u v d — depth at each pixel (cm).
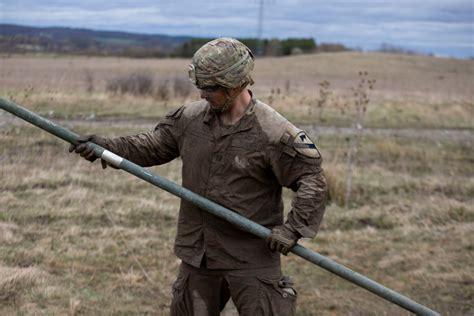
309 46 6531
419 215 759
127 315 468
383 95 2411
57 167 838
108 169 855
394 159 1101
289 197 807
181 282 318
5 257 541
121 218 670
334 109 1789
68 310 461
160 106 1608
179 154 321
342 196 809
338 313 502
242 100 297
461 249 654
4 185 736
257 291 305
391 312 505
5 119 1105
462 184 902
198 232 307
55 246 581
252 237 305
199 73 285
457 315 507
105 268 549
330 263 294
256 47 6209
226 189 299
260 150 294
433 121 1722
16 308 458
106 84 1892
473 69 4694
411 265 609
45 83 1727
